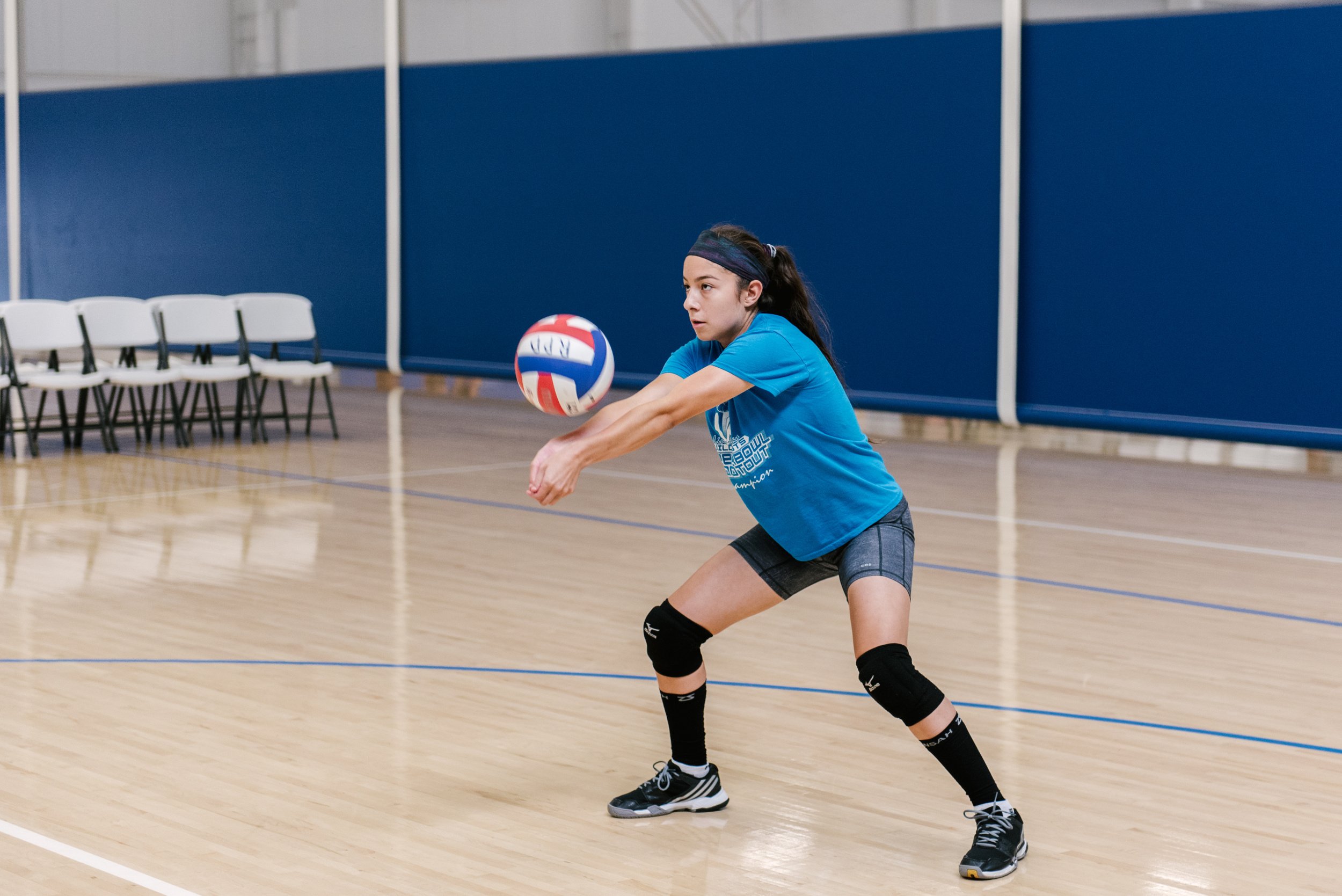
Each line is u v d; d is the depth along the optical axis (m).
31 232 20.75
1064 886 3.87
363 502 9.90
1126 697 5.66
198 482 10.66
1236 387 12.16
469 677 5.88
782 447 3.87
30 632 6.53
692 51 14.76
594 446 3.58
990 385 13.38
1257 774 4.77
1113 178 12.60
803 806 4.46
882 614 3.83
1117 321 12.71
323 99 17.50
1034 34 12.84
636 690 5.70
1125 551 8.46
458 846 4.12
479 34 16.33
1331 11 11.41
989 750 5.01
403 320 17.20
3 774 4.68
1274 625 6.80
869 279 13.97
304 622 6.75
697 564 8.09
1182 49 12.13
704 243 3.96
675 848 4.12
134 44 19.34
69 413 14.52
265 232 18.27
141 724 5.23
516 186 16.12
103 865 3.95
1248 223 11.97
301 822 4.30
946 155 13.38
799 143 14.21
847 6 13.88
